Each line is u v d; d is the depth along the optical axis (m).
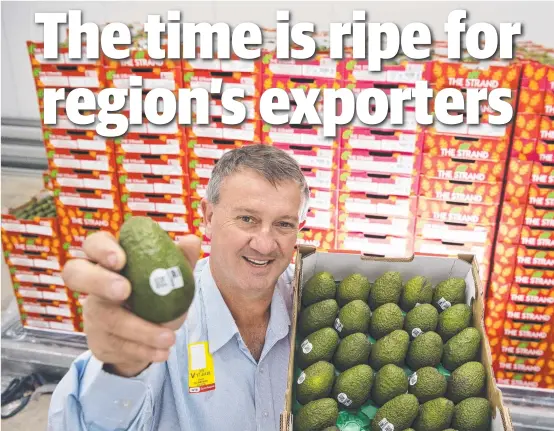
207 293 1.85
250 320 1.91
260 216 1.63
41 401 3.43
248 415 1.84
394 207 2.85
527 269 2.84
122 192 3.03
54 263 3.29
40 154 3.61
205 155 2.87
